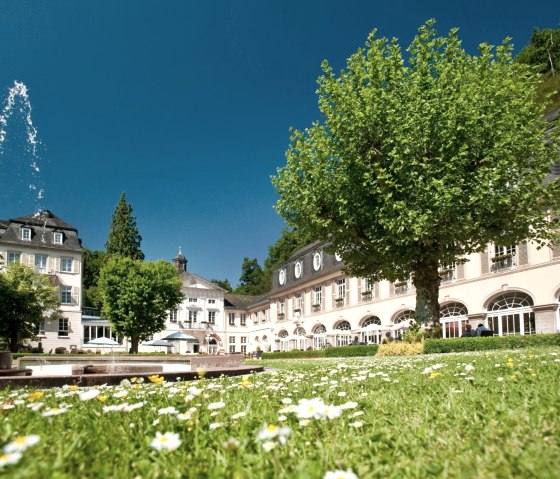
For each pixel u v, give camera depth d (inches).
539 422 104.4
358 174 586.6
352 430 109.1
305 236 695.7
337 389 186.9
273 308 2063.2
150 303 1608.0
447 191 514.9
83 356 837.2
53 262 1847.9
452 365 280.2
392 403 146.9
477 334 807.1
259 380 252.5
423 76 604.7
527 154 571.5
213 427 108.3
